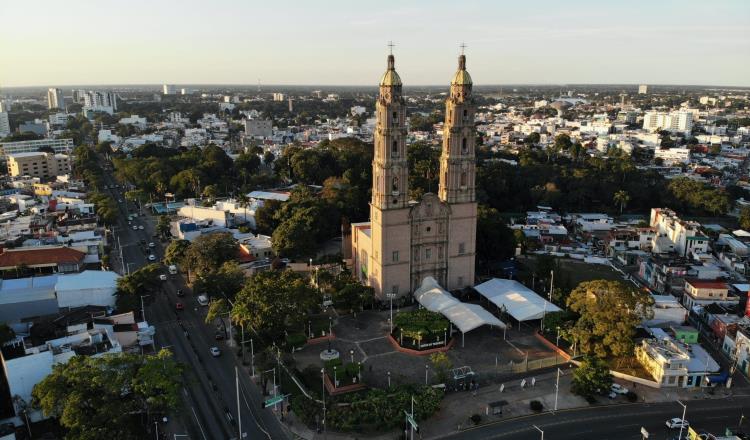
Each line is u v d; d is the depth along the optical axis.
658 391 105.69
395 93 132.88
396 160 136.50
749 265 171.75
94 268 166.88
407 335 119.88
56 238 183.62
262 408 99.62
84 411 83.69
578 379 102.56
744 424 94.94
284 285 121.25
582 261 190.38
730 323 124.38
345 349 121.56
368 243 150.38
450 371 109.38
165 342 124.00
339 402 96.06
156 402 86.06
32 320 128.38
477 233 170.50
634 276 175.00
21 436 90.69
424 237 144.25
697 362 110.31
